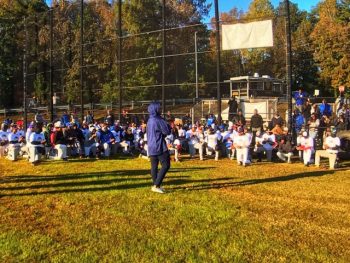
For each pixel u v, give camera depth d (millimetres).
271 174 13008
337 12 48719
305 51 49250
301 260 5781
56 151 17266
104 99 41875
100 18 48312
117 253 6043
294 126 18375
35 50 43156
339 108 20516
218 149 17000
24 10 50469
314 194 9992
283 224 7480
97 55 43312
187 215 8016
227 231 7043
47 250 6188
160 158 10016
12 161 17031
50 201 9359
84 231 7098
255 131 18172
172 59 45812
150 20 45531
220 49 20375
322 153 14758
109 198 9508
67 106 38031
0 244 6473
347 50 43312
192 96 46625
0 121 36656
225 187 10828
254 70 56500
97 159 17328
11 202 9367
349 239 6703
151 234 6891
